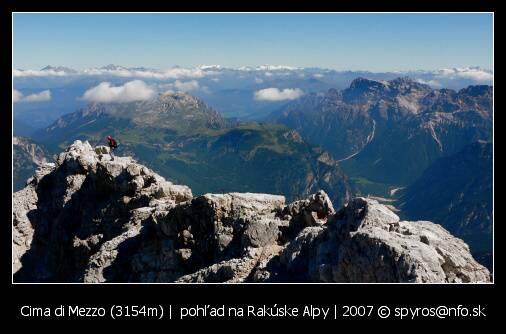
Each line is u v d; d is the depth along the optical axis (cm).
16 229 11231
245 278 5356
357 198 5028
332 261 4622
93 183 10288
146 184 9456
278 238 6012
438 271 3847
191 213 7044
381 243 4069
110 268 7356
